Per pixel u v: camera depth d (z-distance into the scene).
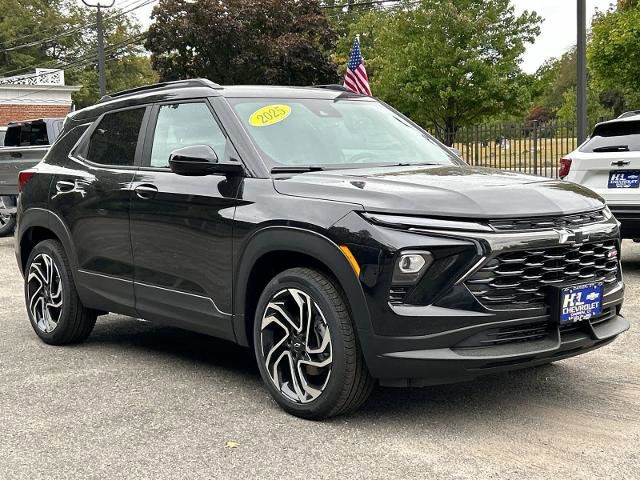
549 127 18.66
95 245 5.53
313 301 4.09
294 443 3.90
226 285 4.57
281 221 4.19
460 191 3.98
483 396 4.61
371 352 3.87
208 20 29.56
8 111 36.03
